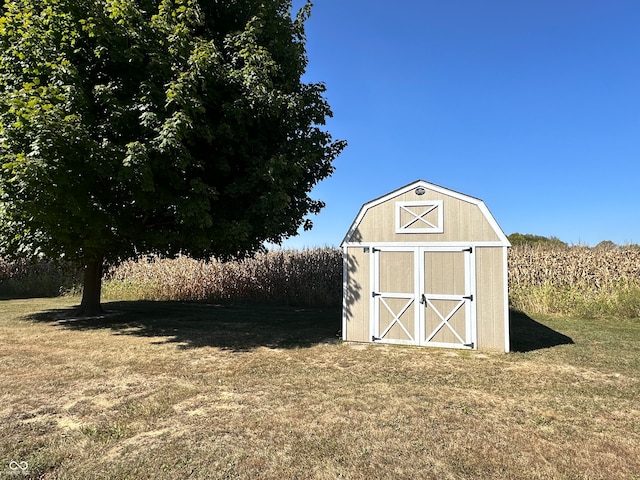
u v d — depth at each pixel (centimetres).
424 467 333
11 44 786
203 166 891
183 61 825
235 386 540
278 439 380
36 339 846
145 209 849
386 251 849
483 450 364
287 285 1598
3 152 720
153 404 469
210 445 367
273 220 906
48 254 831
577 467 336
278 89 962
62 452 352
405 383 560
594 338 895
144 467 328
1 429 399
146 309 1355
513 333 955
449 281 799
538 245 1675
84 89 773
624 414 457
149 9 880
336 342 844
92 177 772
